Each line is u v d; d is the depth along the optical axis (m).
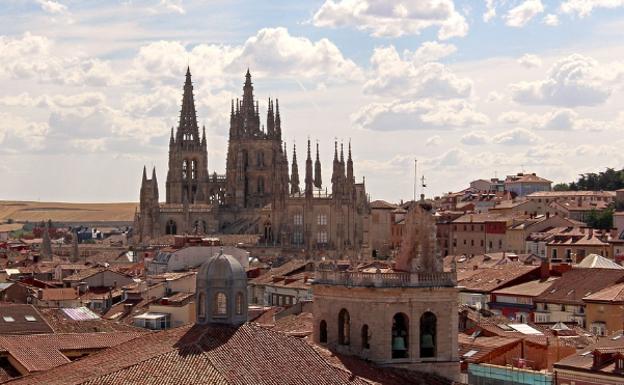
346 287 115.62
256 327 106.50
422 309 114.62
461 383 113.00
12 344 134.38
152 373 94.31
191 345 99.88
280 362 101.31
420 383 110.38
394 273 114.88
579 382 136.88
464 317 165.00
